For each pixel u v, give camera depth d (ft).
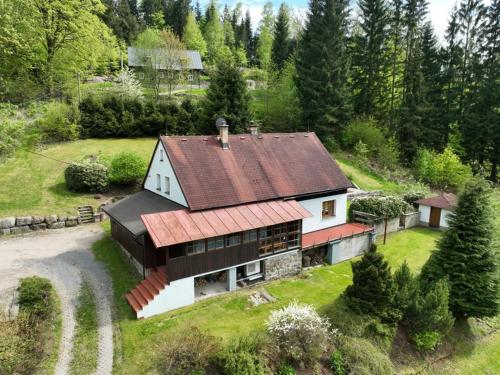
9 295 56.90
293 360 48.34
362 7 168.25
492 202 65.05
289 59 203.41
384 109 177.37
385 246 92.17
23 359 43.78
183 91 194.70
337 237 80.38
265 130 163.22
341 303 57.31
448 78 173.06
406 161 166.20
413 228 108.37
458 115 173.17
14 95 139.95
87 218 91.25
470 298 62.44
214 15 319.27
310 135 95.76
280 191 75.56
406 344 57.88
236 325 54.08
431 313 56.80
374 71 171.42
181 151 72.18
